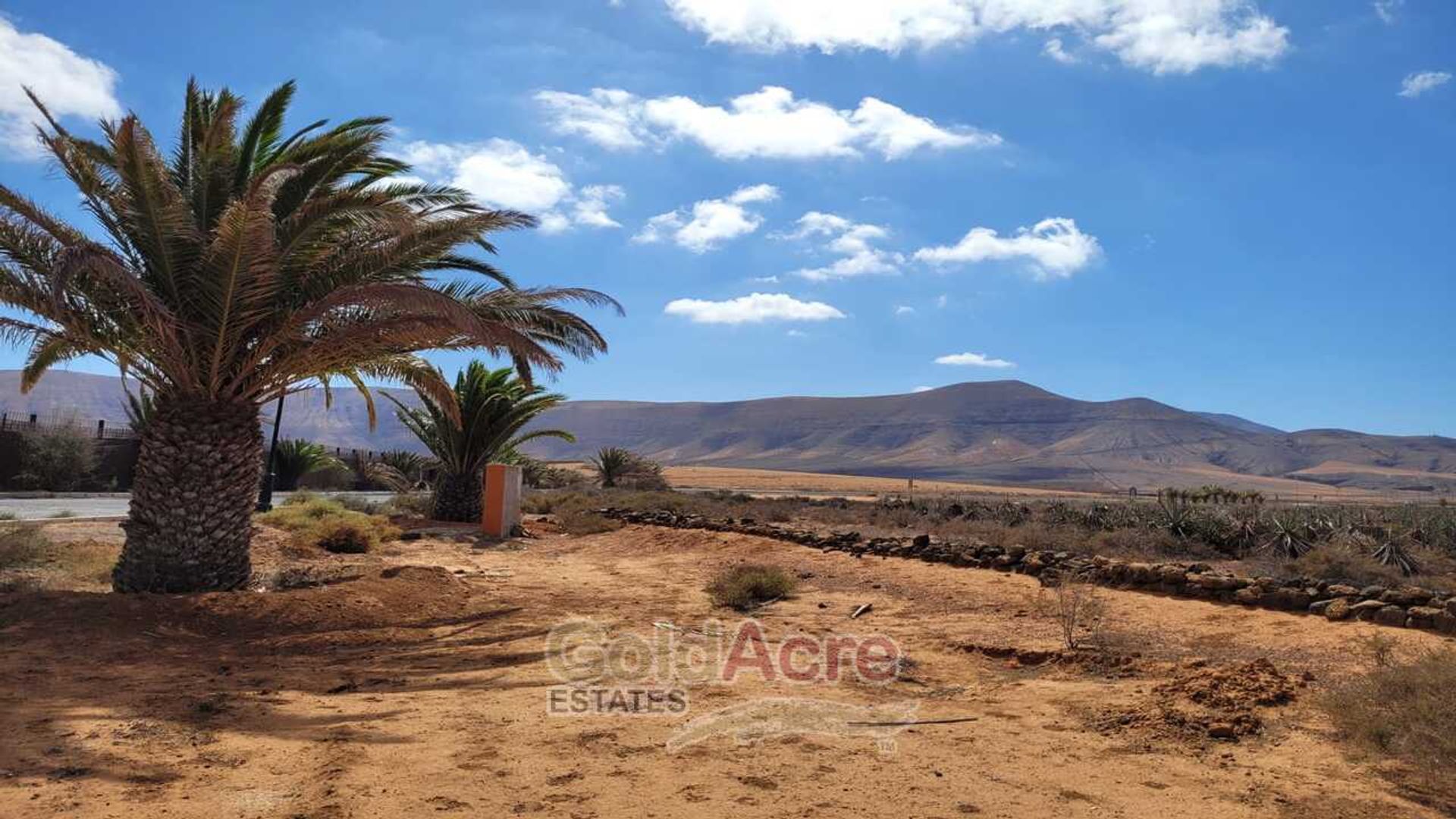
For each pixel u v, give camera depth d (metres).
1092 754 5.46
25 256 9.53
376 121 11.55
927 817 4.34
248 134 11.86
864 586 13.36
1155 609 10.48
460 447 25.48
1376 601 9.17
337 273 11.03
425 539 20.94
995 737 5.82
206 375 10.84
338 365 11.80
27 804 4.12
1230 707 6.23
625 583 14.30
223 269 9.79
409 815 4.17
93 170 10.01
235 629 9.16
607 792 4.59
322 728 5.68
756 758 5.28
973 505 26.97
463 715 6.13
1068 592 11.30
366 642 9.04
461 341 11.59
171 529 10.59
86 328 10.08
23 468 35.91
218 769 4.78
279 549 16.31
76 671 7.04
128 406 39.81
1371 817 4.36
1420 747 4.98
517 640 9.26
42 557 13.18
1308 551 15.30
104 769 4.68
